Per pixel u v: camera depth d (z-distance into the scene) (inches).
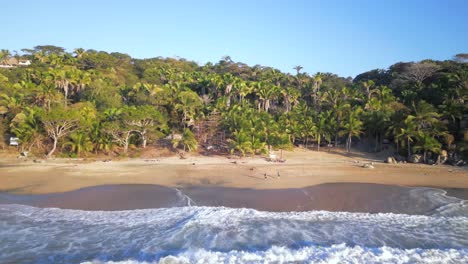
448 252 724.7
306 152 2524.6
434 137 2201.0
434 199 1130.0
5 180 1349.7
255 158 2151.8
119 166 1753.2
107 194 1152.2
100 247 732.7
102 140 2097.7
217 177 1494.8
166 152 2203.5
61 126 2021.4
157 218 911.0
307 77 4232.3
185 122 2598.4
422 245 765.9
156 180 1413.6
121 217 920.3
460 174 1686.8
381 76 4397.1
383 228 864.3
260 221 896.3
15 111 2190.0
